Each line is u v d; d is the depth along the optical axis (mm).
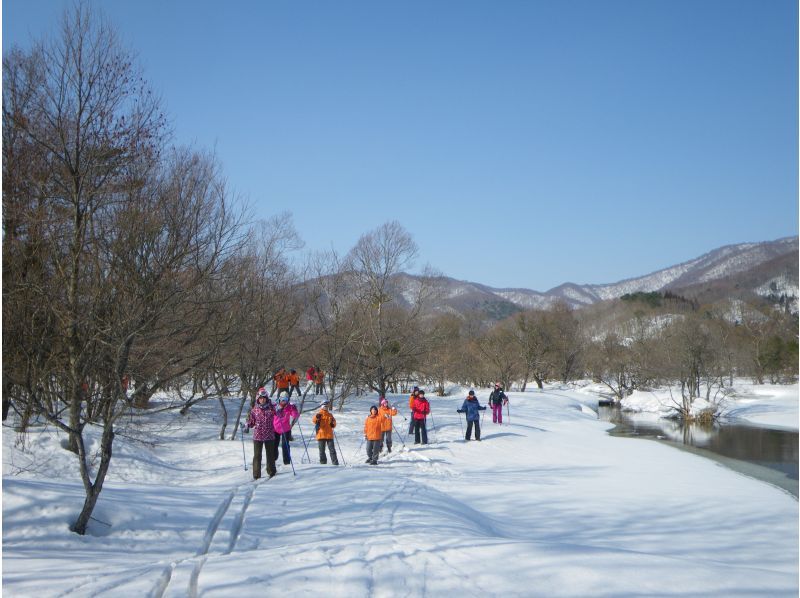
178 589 6312
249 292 20031
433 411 33219
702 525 12664
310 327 28875
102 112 12359
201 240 12156
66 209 11898
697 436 32281
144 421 21234
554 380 72750
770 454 26000
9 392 9656
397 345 31844
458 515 11039
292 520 10195
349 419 27000
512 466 18875
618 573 6949
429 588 6391
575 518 12742
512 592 6352
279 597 6098
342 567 6926
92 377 10859
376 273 31031
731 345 67625
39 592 6133
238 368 22266
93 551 8242
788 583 6973
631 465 20688
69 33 12312
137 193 11648
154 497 11211
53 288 10398
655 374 54188
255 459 14383
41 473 13820
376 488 12883
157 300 10047
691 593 6512
